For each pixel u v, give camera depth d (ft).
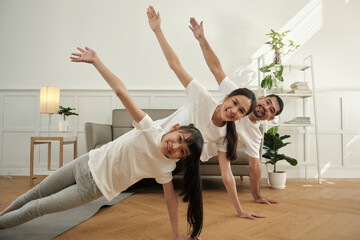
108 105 10.38
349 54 10.72
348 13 10.82
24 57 10.61
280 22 10.74
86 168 3.54
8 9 10.73
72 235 3.87
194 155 3.25
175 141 3.12
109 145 3.67
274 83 9.41
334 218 4.76
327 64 10.65
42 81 10.55
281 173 7.75
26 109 10.29
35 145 10.11
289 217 4.80
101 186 3.42
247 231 4.02
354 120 10.31
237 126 5.63
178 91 10.48
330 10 10.81
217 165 7.26
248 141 5.73
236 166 7.28
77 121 10.27
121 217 4.80
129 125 9.43
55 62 10.62
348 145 10.25
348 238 3.79
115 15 10.81
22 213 3.42
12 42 10.66
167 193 3.60
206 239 3.67
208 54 5.31
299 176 10.14
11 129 10.19
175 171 5.79
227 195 6.73
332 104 10.34
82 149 10.23
